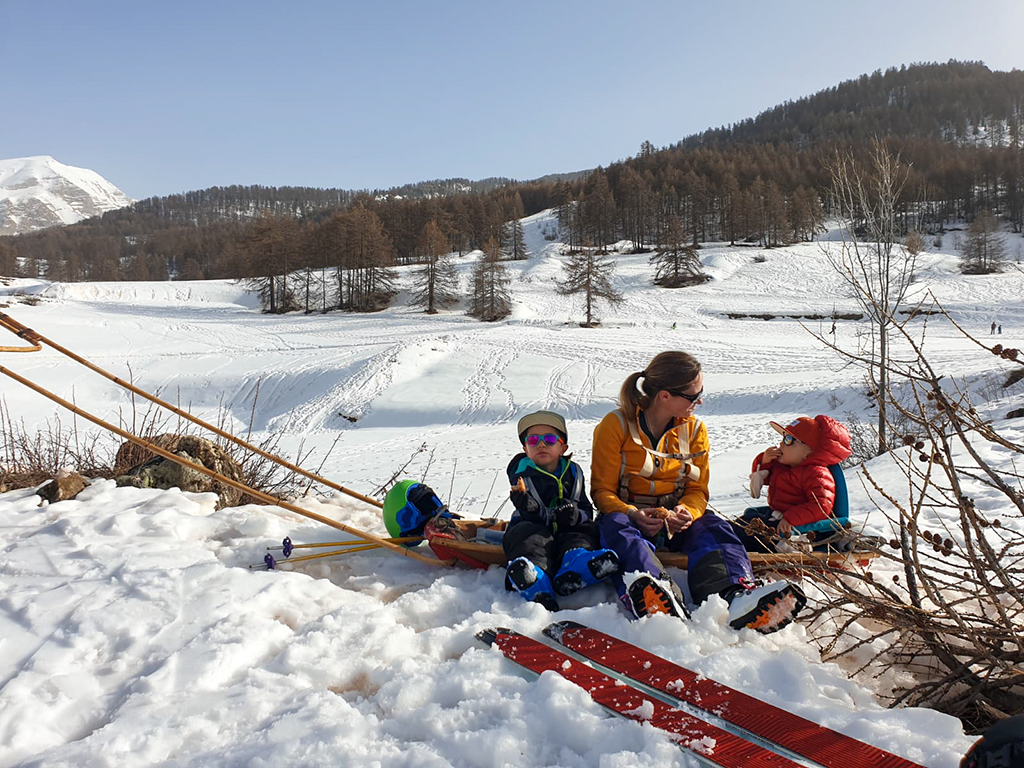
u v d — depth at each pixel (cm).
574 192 16300
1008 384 2119
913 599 246
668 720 208
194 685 238
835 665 257
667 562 340
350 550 364
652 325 5978
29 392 3550
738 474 1322
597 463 363
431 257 7825
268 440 640
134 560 334
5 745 211
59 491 455
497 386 3619
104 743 204
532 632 279
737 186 12462
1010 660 222
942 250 10269
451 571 358
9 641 265
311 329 6400
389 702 227
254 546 384
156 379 4019
